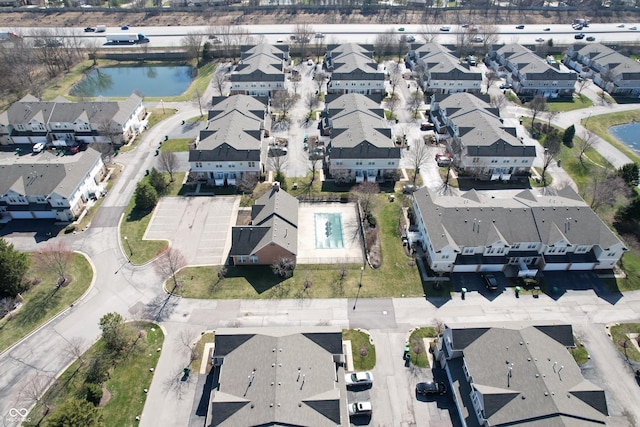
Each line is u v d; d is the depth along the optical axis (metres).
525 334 64.12
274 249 83.69
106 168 114.44
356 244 91.56
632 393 65.69
